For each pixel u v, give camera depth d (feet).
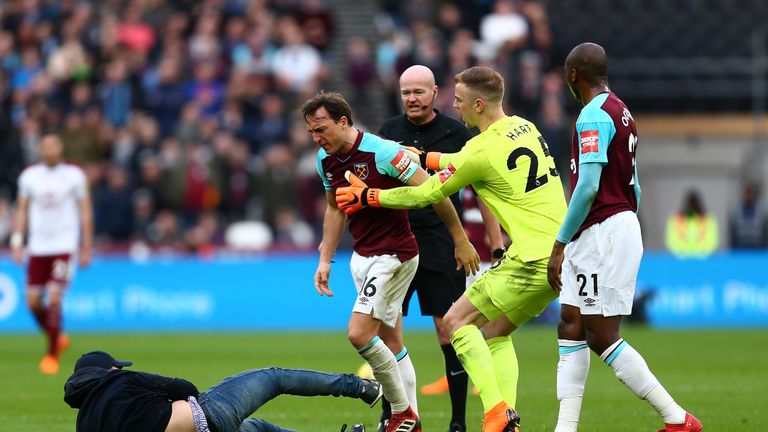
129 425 73.10
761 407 112.27
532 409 111.96
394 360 86.99
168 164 232.12
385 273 86.48
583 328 85.30
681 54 307.99
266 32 262.06
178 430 73.97
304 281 225.56
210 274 222.48
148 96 253.24
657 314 231.30
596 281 82.02
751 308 232.94
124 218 229.86
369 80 265.54
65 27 266.77
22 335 208.44
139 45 261.03
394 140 102.17
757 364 158.81
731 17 314.96
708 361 162.91
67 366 155.12
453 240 95.61
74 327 216.74
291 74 260.21
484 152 84.84
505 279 85.30
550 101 256.93
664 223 299.17
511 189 85.25
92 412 73.72
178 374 140.05
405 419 88.12
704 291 232.32
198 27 266.77
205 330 219.20
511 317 86.74
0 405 115.14
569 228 80.64
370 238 87.25
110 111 251.19
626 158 82.02
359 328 85.66
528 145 85.97
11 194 239.50
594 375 146.00
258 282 224.12
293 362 155.63
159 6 270.46
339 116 86.38
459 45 257.34
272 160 236.22
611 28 311.88
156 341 192.65
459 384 95.76
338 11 289.74
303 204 239.71
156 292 220.02
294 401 118.52
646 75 304.71
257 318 223.92
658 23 313.12
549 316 227.81
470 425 101.96
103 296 217.97
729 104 300.61
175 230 224.53
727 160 298.35
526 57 266.36
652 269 231.71
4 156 242.99
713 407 112.27
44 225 156.04
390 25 289.33
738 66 303.48
